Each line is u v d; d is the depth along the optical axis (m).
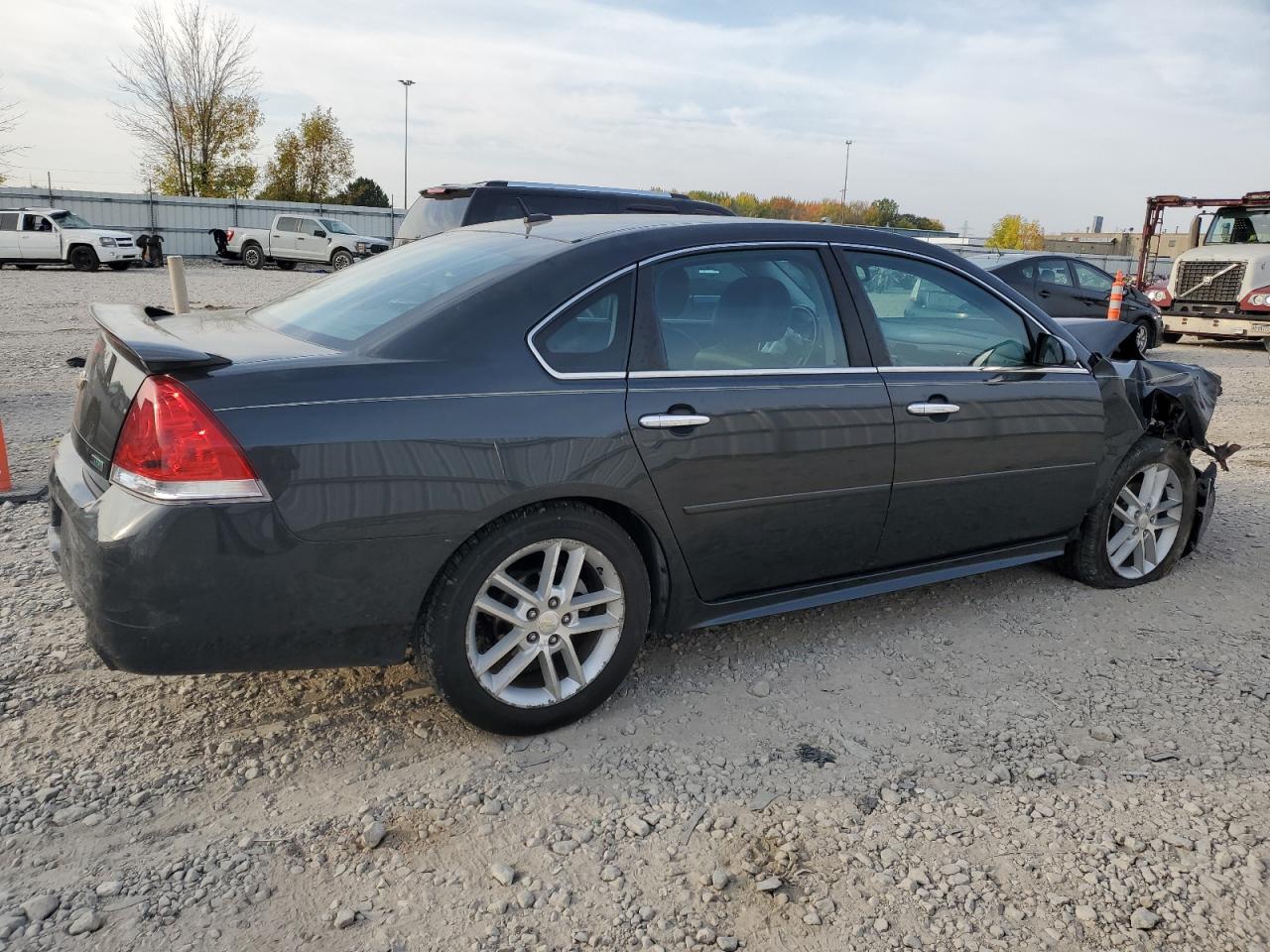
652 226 3.31
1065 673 3.60
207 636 2.53
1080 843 2.58
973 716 3.27
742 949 2.19
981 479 3.77
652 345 3.08
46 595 3.97
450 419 2.69
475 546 2.79
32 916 2.20
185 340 2.92
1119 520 4.46
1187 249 17.36
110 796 2.66
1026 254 13.95
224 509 2.46
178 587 2.46
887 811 2.71
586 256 3.07
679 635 3.86
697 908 2.31
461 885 2.38
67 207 35.41
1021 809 2.73
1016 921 2.29
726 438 3.12
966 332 3.81
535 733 3.05
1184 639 3.93
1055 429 3.95
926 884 2.42
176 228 37.34
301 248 30.80
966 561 3.94
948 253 3.85
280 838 2.52
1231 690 3.47
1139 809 2.74
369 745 2.97
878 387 3.47
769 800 2.75
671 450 3.03
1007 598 4.32
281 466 2.50
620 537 3.04
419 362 2.74
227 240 32.22
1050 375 3.99
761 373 3.26
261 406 2.51
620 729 3.12
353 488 2.58
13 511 5.05
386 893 2.33
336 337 2.95
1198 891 2.40
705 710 3.27
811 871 2.46
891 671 3.59
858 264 3.59
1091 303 13.71
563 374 2.90
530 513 2.86
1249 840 2.60
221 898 2.29
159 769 2.80
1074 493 4.11
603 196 9.23
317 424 2.55
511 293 2.93
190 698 3.21
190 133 46.19
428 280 3.20
